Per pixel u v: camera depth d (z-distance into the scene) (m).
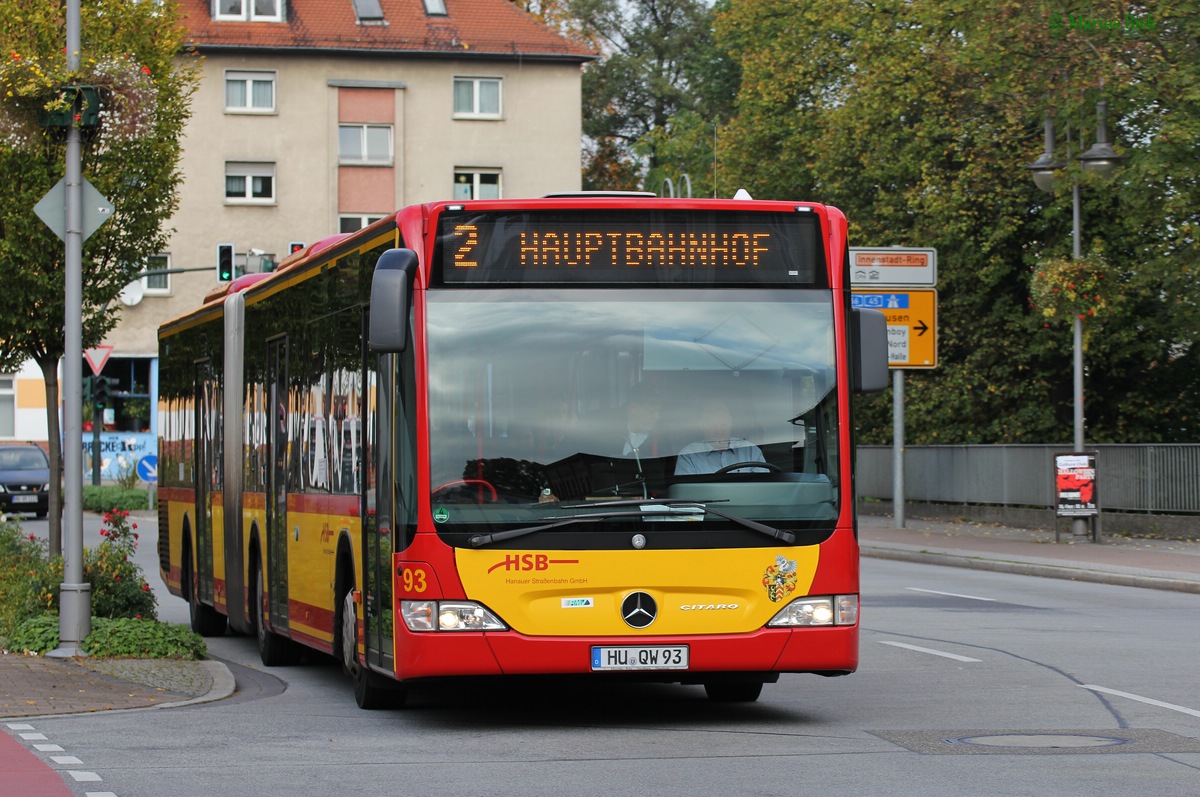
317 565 16.20
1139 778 10.91
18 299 25.48
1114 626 22.61
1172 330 44.59
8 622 19.11
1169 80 36.31
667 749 12.27
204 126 74.69
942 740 12.70
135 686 15.93
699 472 13.01
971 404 52.50
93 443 63.16
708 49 94.56
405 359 13.09
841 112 54.03
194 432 23.53
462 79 76.69
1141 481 41.53
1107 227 48.41
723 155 64.56
